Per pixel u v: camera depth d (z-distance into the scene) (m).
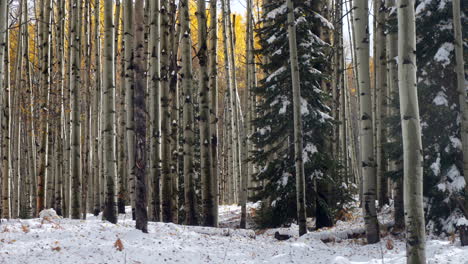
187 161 12.84
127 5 12.39
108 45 11.10
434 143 10.42
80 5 15.38
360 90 10.04
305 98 13.24
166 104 13.42
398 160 11.04
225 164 31.39
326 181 12.86
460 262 7.50
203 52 12.84
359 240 10.95
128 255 8.16
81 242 8.51
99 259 7.73
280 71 13.12
